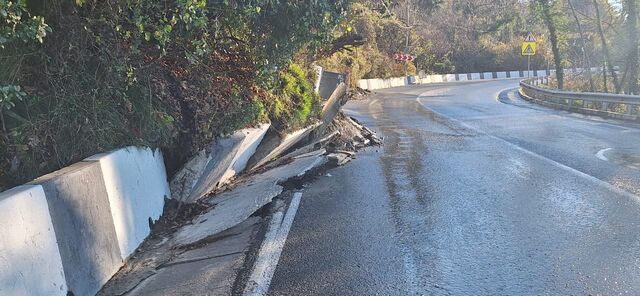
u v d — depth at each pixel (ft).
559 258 17.11
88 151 18.66
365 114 78.02
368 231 20.88
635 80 79.97
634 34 78.48
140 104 21.74
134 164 19.90
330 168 35.58
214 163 26.30
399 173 32.94
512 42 248.11
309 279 16.22
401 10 196.13
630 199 24.04
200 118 25.57
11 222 11.68
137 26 19.95
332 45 51.78
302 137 41.68
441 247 18.65
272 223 22.41
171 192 23.98
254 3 25.09
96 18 19.60
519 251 17.90
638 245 18.06
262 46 29.66
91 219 15.61
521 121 62.75
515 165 33.73
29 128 17.38
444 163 35.68
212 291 15.62
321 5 27.84
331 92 53.78
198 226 22.15
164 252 19.20
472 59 244.22
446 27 237.86
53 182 13.96
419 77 198.90
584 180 28.37
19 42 17.44
